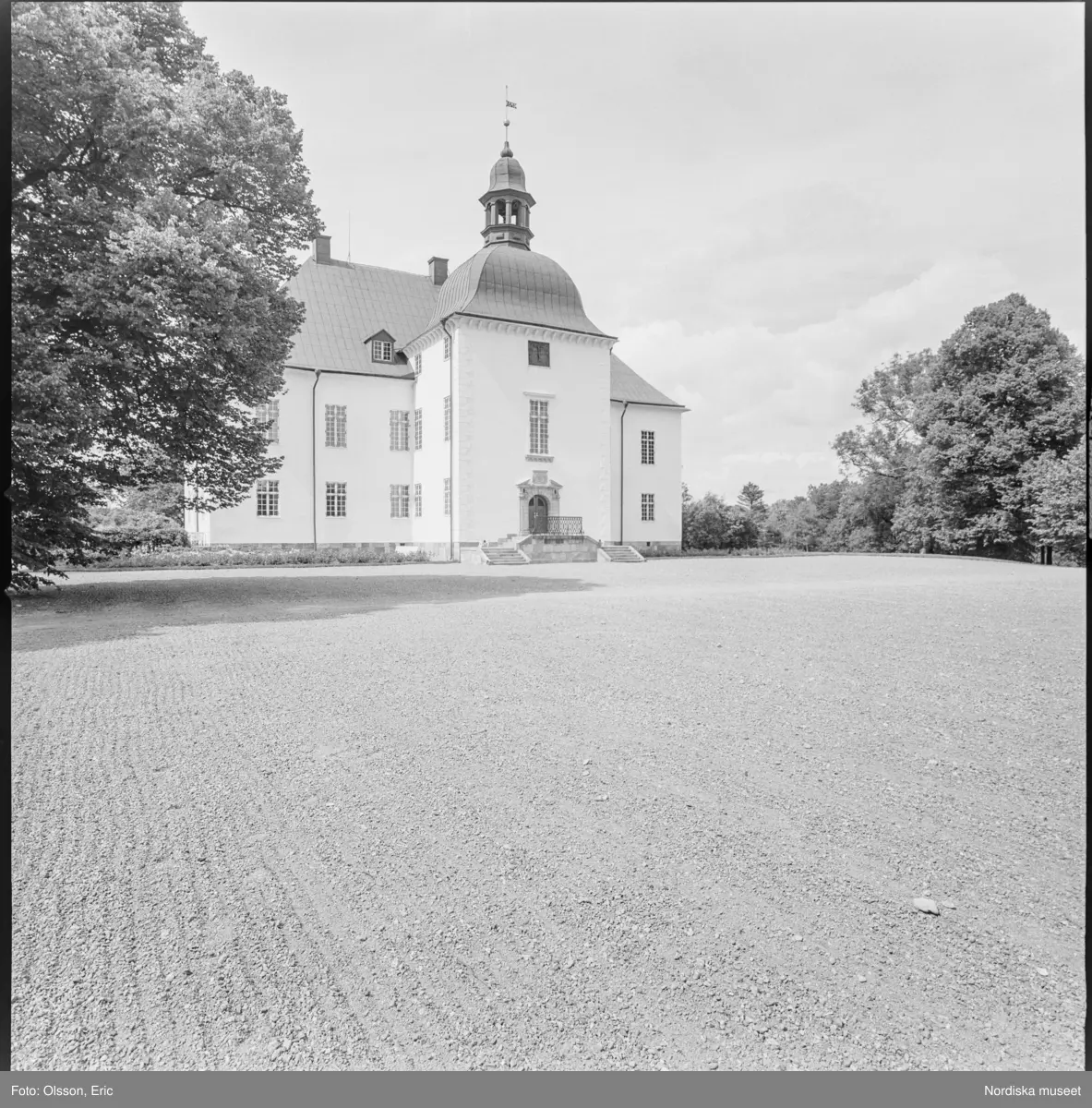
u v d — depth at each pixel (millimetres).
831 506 63625
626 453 36781
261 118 14820
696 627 10211
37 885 3510
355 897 3430
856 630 9891
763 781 4750
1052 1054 2496
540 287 32406
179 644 8945
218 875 3613
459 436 29828
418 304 36562
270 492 30891
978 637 9273
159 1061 2463
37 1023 2637
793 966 2953
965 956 3037
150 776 4789
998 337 30625
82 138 11812
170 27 12664
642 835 4027
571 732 5641
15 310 11203
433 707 6246
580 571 24094
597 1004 2732
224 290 12492
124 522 30391
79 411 11758
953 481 32438
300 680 7129
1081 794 4578
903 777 4816
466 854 3812
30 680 7055
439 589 16547
